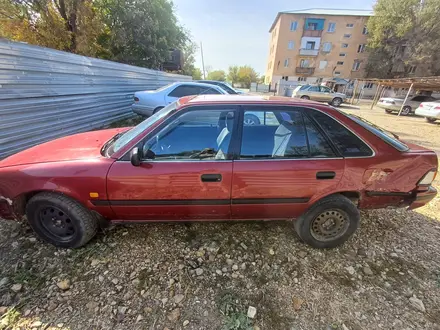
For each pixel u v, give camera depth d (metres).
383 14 28.73
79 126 6.08
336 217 2.25
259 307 1.77
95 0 14.05
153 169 1.99
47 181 1.97
